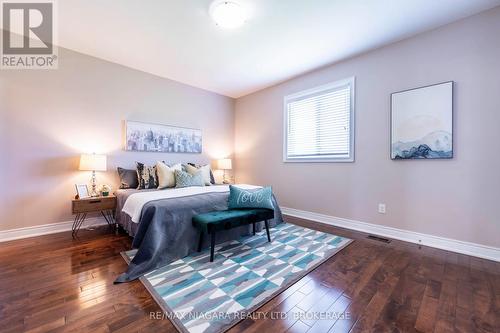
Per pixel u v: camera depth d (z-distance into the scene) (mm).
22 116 2746
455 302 1529
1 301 1502
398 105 2752
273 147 4320
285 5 2133
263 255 2271
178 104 4164
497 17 2168
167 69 3650
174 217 2242
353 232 3029
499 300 1551
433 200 2537
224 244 2561
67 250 2367
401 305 1499
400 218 2777
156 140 3863
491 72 2197
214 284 1740
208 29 2543
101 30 2590
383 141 2906
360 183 3127
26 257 2188
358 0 2078
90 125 3229
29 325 1290
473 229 2299
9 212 2678
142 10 2230
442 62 2457
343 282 1777
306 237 2803
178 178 3361
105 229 3094
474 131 2283
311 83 3691
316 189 3637
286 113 4086
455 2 2107
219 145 4832
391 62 2820
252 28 2518
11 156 2682
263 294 1616
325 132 3547
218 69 3623
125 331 1257
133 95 3617
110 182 3410
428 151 2535
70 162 3078
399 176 2781
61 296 1564
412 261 2148
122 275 1800
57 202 2992
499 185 2168
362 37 2693
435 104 2488
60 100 2990
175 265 2049
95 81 3254
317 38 2713
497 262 2133
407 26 2475
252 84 4289
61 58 2984
